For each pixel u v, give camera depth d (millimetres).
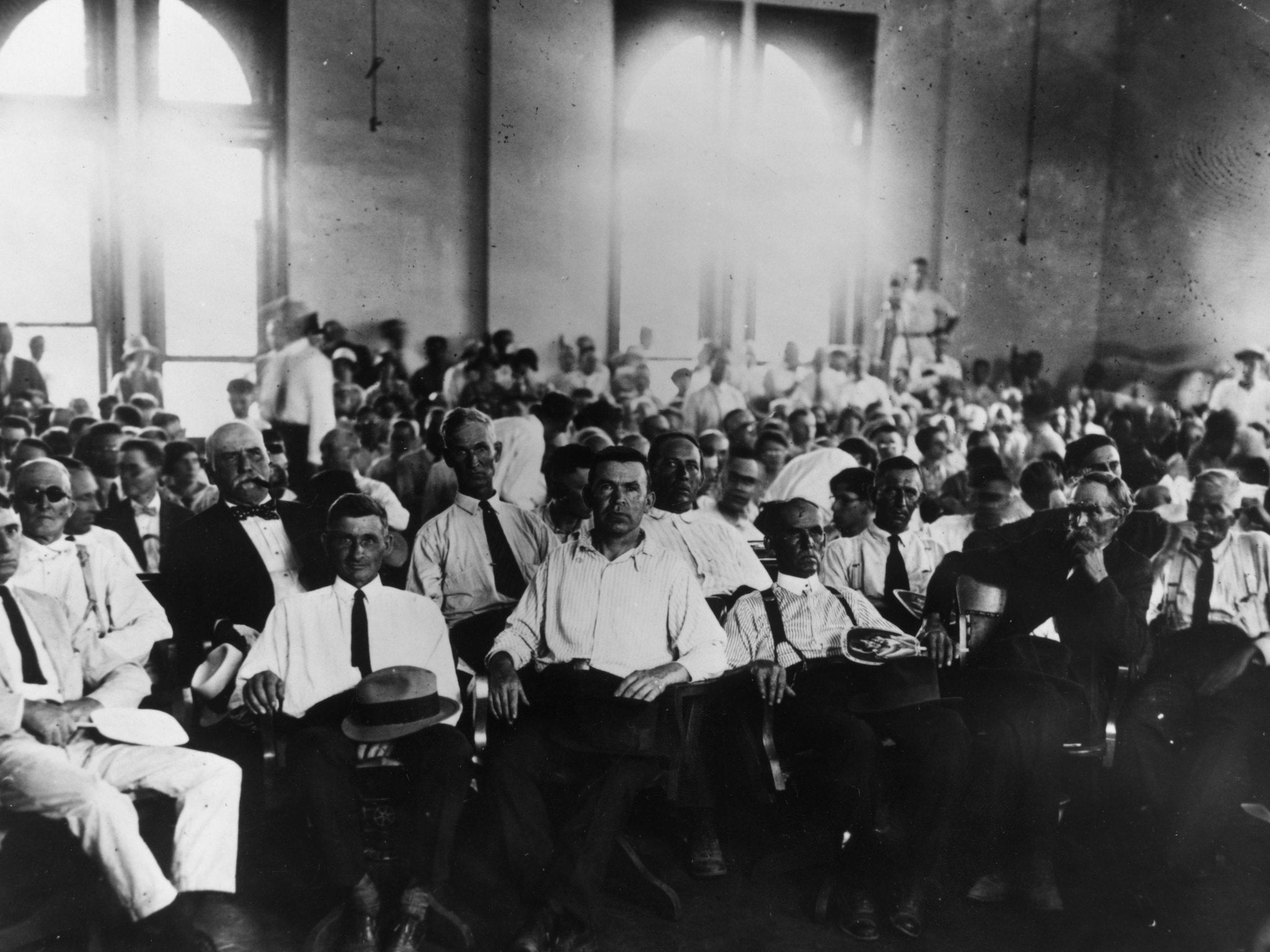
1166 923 3289
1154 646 4219
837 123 7555
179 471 5109
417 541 4422
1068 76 7773
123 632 3641
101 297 6469
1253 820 3998
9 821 2883
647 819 3936
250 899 3275
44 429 6297
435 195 6938
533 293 7121
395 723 3154
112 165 6453
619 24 7125
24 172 6348
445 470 5961
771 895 3426
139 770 3053
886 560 4883
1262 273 7898
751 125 7410
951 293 7750
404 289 6910
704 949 3094
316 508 4320
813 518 3844
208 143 6602
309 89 6703
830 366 7590
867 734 3354
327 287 6793
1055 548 4039
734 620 3848
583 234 7180
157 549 5023
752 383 7461
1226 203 7938
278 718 3402
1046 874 3398
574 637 3543
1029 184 7793
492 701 3297
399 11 6789
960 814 3486
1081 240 7879
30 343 6363
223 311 6656
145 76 6473
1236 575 4918
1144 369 7949
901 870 3271
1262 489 5922
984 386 7777
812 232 7559
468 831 3723
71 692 3295
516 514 4488
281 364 6668
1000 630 3969
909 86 7609
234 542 4184
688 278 7387
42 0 6328
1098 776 3650
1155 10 7750
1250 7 7750
